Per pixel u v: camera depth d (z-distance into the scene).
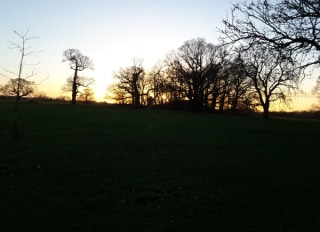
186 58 109.94
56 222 11.85
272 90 91.31
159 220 12.41
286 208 14.21
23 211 12.77
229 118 76.00
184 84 109.94
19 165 19.98
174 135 38.12
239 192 16.36
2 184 16.16
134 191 15.96
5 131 35.28
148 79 133.25
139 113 77.81
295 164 23.66
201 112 102.44
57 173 18.62
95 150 26.41
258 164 23.30
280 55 21.56
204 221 12.48
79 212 12.90
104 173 19.12
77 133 36.59
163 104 119.50
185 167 21.52
